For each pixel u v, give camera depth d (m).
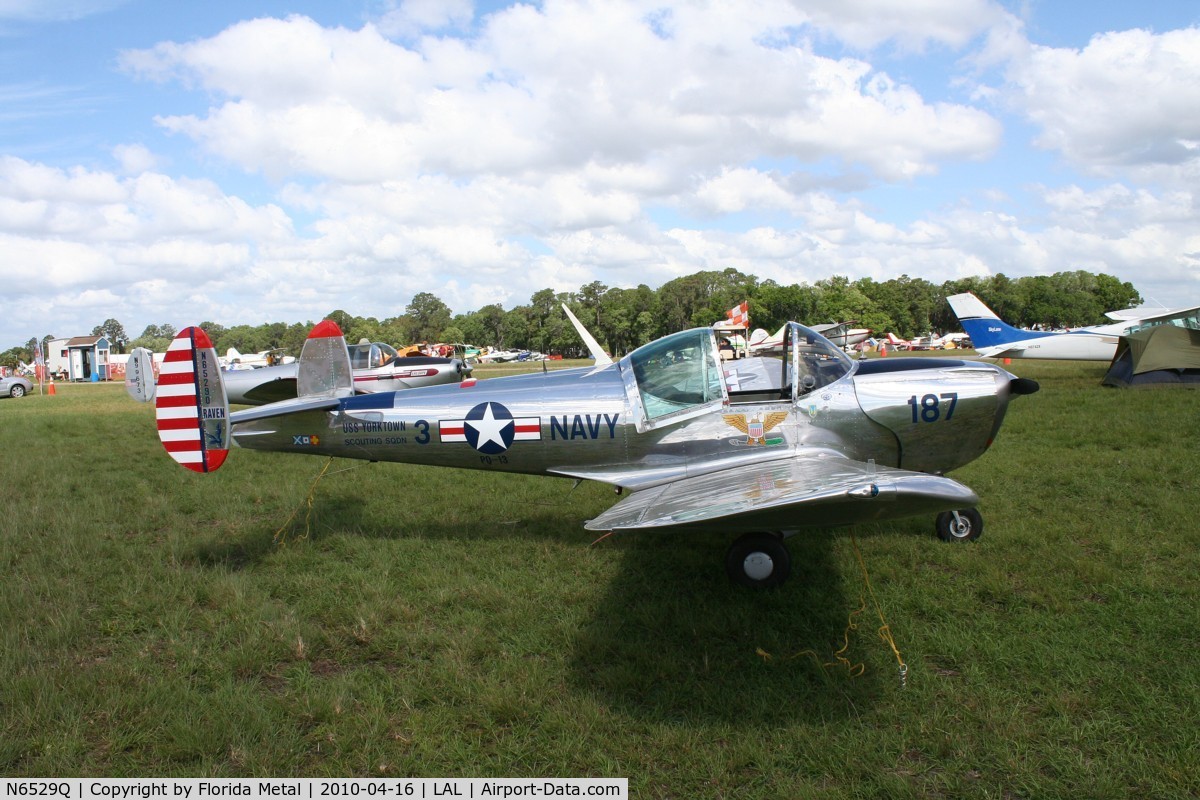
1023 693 3.25
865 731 3.01
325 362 6.30
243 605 4.45
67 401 24.75
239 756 2.95
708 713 3.19
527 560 5.25
